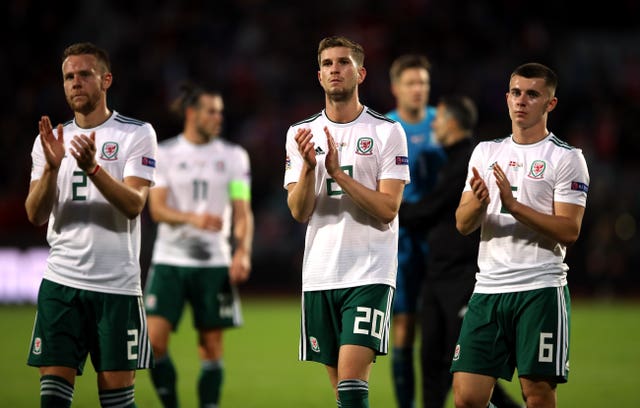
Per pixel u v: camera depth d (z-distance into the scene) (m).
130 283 18.12
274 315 52.56
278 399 27.88
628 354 37.69
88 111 18.41
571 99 80.12
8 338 41.53
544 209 18.23
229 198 26.75
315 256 18.53
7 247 55.88
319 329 18.55
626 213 66.19
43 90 74.62
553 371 17.58
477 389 17.84
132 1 81.94
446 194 23.16
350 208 18.38
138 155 18.36
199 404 25.23
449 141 23.66
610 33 87.00
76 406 26.34
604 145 76.06
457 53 80.62
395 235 18.64
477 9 84.38
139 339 18.16
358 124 18.66
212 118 26.22
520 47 82.44
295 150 18.95
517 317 17.89
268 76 79.06
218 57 79.50
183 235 25.45
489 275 18.27
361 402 17.44
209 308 25.36
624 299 64.25
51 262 18.14
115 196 17.25
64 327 17.66
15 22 78.88
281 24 82.88
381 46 80.44
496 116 76.75
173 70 76.25
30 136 70.31
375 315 17.92
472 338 18.08
